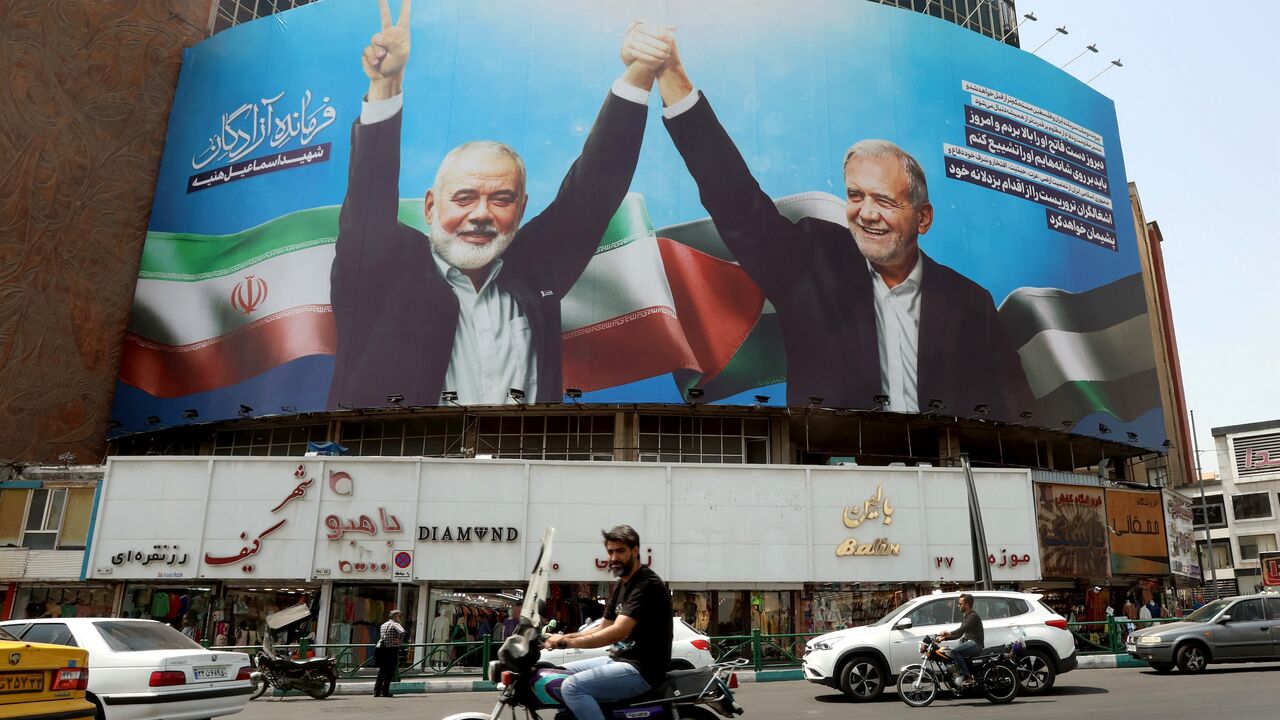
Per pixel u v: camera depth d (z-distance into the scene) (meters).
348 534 26.16
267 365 35.69
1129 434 39.09
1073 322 39.34
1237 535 59.22
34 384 35.97
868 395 33.72
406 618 26.14
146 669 9.98
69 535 26.98
